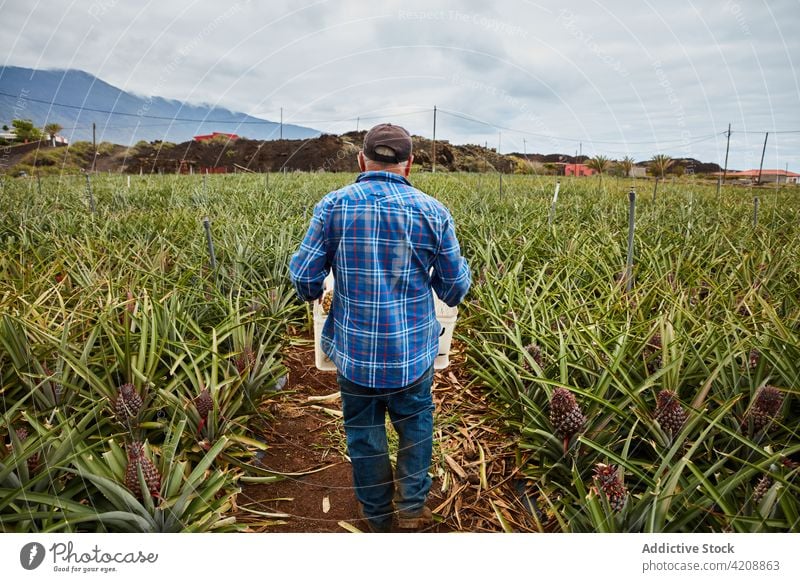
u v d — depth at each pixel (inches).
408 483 84.4
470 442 114.2
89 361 106.6
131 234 217.9
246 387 114.5
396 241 71.7
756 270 164.9
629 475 90.7
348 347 76.0
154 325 107.6
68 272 153.0
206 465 81.7
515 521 92.8
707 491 74.1
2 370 106.7
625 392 90.8
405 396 79.6
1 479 73.8
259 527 89.7
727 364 100.9
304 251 74.6
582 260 169.2
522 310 140.4
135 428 96.0
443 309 111.7
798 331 116.3
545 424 98.3
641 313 126.1
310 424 121.5
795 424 94.7
